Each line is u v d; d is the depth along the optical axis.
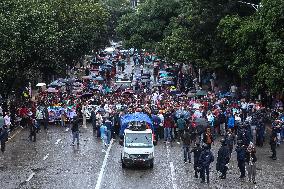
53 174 37.19
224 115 51.12
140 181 35.47
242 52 56.94
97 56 126.56
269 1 52.00
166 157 43.00
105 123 47.47
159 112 52.47
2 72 55.03
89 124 58.84
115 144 48.16
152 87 82.88
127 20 113.19
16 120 57.19
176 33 86.75
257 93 56.59
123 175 37.12
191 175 37.16
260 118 48.66
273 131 42.41
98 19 102.88
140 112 51.50
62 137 51.28
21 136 51.66
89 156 43.09
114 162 41.09
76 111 58.34
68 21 85.31
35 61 63.69
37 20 61.50
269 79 49.66
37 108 56.84
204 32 71.50
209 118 50.53
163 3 109.06
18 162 40.88
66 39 76.38
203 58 73.12
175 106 53.97
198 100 61.38
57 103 61.91
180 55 78.75
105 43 124.25
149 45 109.12
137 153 38.69
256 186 34.25
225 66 69.62
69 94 71.12
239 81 71.88
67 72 90.00
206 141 43.34
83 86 80.88
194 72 90.25
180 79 85.69
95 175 37.03
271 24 50.75
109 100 61.75
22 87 66.06
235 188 33.72
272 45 49.75
